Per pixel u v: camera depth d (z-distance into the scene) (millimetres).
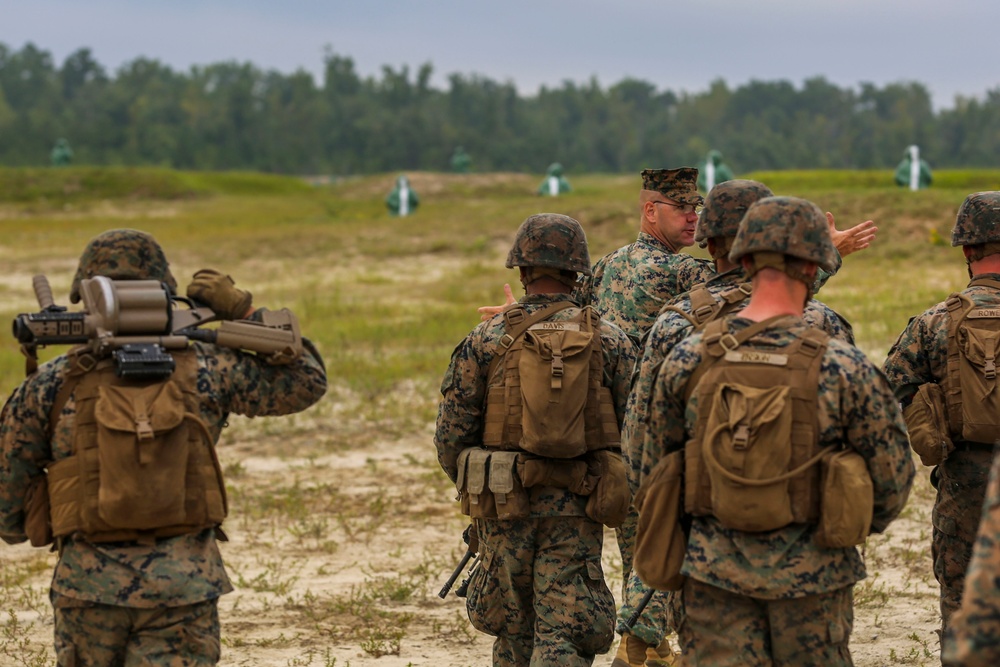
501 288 29953
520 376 5668
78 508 4727
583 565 5820
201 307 5176
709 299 5160
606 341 5902
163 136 186500
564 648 5645
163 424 4699
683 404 4762
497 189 82125
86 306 4891
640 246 6910
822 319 5367
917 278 28125
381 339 21344
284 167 192250
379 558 9648
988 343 5961
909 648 7312
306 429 14367
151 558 4754
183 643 4824
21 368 18766
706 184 53344
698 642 4688
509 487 5648
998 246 6188
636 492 5145
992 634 3062
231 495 11586
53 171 78750
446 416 6031
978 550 3143
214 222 55312
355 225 43562
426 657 7422
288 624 8078
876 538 9867
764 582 4469
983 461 6062
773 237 4633
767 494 4398
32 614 8422
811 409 4488
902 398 6402
